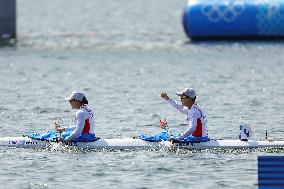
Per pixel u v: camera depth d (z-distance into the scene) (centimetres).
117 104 11400
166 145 8231
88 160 7862
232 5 19062
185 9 19325
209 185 7069
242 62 15850
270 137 9050
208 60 16188
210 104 11331
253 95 12131
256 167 7594
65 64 15725
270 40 19088
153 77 14112
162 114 10588
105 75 14362
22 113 10588
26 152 8156
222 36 19275
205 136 8275
